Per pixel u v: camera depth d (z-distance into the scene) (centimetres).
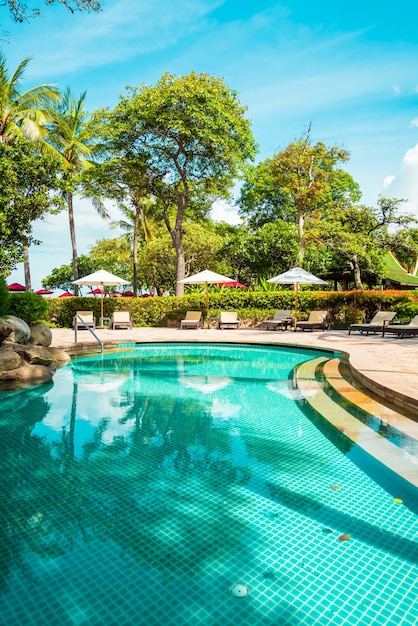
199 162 2480
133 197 3016
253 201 3806
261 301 2105
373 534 291
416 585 238
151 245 3509
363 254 2692
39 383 832
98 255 4288
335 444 473
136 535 293
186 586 239
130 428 543
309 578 245
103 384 824
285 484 372
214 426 548
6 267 1795
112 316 2048
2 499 350
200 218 3241
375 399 638
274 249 3014
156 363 1087
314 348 1216
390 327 1458
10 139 2238
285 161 2694
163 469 409
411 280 3606
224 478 386
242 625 209
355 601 225
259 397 701
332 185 3791
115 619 214
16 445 483
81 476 396
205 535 292
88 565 259
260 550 273
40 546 279
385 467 394
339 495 351
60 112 2834
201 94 2070
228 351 1307
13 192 1719
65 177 2628
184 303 2159
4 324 925
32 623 212
